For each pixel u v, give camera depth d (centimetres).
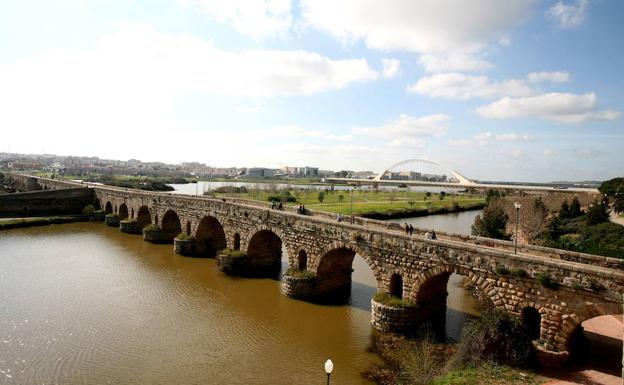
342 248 3506
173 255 5375
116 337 2944
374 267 3177
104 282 4188
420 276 2869
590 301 2100
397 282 3141
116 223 7631
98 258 5178
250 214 4425
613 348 2466
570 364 2239
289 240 3938
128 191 7562
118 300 3684
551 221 6250
